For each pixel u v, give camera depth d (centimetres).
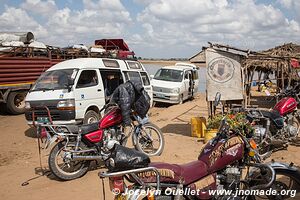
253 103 1702
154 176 363
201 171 391
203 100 1866
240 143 407
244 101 926
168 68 1800
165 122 1183
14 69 1347
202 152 411
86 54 1744
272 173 397
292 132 714
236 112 573
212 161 397
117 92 657
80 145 599
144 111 718
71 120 906
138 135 729
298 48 1766
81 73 961
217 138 412
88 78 987
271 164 431
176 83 1683
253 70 1617
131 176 361
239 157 406
